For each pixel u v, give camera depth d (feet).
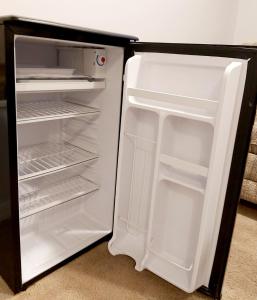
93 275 4.48
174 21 7.01
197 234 4.05
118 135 4.77
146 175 4.53
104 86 4.68
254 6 8.71
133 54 4.20
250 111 3.30
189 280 4.03
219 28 8.55
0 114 3.39
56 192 5.11
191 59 3.63
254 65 3.16
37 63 4.69
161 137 3.87
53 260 4.56
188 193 4.08
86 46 4.38
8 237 3.82
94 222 5.59
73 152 5.32
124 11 5.80
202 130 3.76
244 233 5.89
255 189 6.57
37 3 4.45
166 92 4.01
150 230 4.30
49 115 4.23
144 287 4.33
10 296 4.01
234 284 4.51
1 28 3.03
